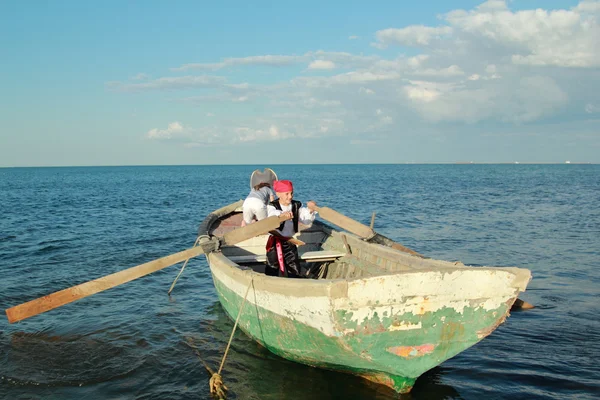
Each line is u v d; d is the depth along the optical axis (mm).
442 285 4594
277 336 5547
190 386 5555
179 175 111312
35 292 9289
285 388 5426
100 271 11148
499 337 6891
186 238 16172
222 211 10336
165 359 6266
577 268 11164
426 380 5617
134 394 5379
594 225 18750
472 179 69562
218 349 6555
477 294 4688
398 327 4680
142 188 51094
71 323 7598
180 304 8648
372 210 25469
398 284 4543
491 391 5352
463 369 5895
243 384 5551
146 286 9883
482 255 12883
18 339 6918
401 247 7324
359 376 5574
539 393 5316
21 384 5578
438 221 20375
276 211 6559
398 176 88188
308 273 7984
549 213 23234
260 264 7879
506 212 23828
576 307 8180
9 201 31875
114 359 6273
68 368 6008
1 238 15805
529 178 71812
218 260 6520
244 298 5582
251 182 7320
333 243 8195
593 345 6586
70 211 25312
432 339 4789
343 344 4715
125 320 7758
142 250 13883
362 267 6973
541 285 9602
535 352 6375
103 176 102188
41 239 15688
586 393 5309
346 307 4547
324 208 7348
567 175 86500
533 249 13695
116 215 23391
